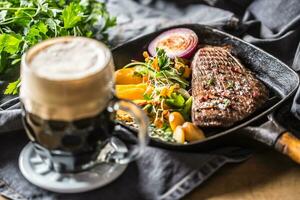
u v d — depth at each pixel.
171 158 0.55
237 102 0.62
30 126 0.51
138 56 0.73
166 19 0.87
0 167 0.57
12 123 0.60
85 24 0.79
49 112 0.48
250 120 0.57
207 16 0.85
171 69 0.69
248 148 0.58
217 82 0.65
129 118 0.61
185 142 0.59
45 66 0.48
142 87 0.66
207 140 0.55
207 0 0.87
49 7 0.77
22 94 0.50
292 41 0.76
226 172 0.57
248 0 0.84
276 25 0.80
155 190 0.53
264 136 0.55
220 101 0.62
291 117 0.64
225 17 0.81
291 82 0.65
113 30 0.83
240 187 0.55
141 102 0.63
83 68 0.48
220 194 0.55
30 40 0.69
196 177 0.54
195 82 0.66
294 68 0.72
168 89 0.64
